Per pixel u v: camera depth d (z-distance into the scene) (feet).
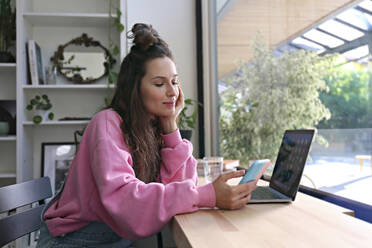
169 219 2.81
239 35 7.14
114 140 3.22
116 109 3.75
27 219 4.12
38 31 9.64
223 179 3.10
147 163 3.67
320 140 4.40
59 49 9.45
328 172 4.22
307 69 4.69
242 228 2.42
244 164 6.97
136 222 2.77
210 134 9.08
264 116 6.04
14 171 9.25
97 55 9.61
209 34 9.15
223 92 8.23
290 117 5.17
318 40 4.41
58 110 9.65
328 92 4.20
